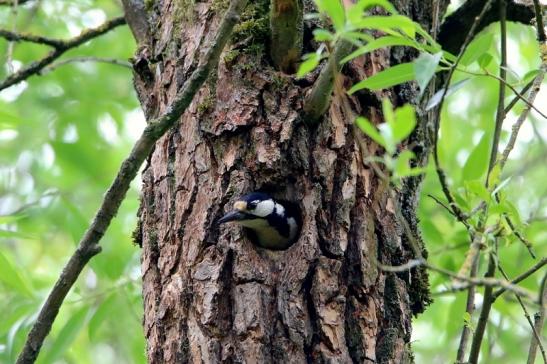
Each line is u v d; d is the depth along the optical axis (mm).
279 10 9430
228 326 9148
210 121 9781
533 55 15727
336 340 9047
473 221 8703
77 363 15812
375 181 9703
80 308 13516
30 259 18656
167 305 9367
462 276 7527
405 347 9445
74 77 18438
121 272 13789
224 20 8453
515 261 14789
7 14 17109
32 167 18391
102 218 8977
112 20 13094
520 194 16047
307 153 9625
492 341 13625
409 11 10930
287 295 9156
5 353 12922
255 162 9594
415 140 10234
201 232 9508
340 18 7180
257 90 9758
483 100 17078
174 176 9906
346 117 9789
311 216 9453
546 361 9148
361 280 9312
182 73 10172
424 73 7570
